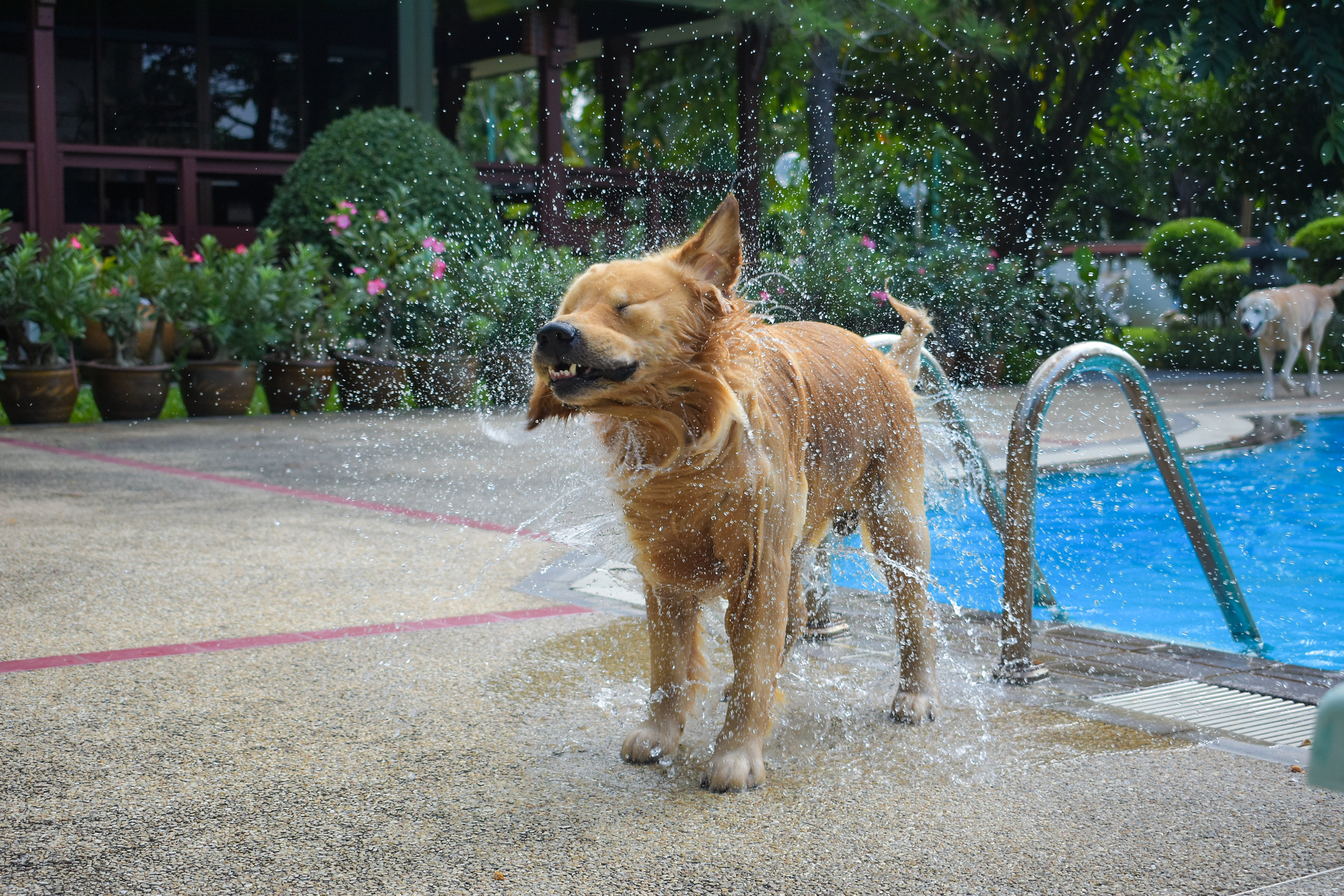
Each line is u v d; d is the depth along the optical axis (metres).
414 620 4.44
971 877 2.35
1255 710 3.46
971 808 2.72
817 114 17.03
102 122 16.84
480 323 12.44
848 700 3.58
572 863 2.42
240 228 14.97
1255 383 15.23
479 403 11.99
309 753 3.06
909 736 3.25
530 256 13.21
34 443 9.59
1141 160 21.61
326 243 13.10
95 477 7.87
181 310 11.45
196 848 2.48
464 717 3.37
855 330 14.63
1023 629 3.77
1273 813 2.67
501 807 2.72
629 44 19.30
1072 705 3.51
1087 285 18.62
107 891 2.28
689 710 3.16
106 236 14.56
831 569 4.30
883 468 3.49
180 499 7.05
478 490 7.51
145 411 11.34
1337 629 5.01
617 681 3.72
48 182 13.49
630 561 3.15
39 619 4.36
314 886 2.31
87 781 2.85
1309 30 15.88
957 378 15.00
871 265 14.92
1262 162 20.34
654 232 16.09
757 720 2.92
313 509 6.77
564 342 2.56
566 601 4.75
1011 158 18.66
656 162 20.67
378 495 7.31
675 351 2.68
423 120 16.97
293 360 11.96
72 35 16.62
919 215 18.61
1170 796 2.78
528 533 6.14
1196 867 2.39
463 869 2.39
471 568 5.33
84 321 11.15
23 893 2.27
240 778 2.89
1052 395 3.82
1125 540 6.72
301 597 4.76
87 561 5.36
